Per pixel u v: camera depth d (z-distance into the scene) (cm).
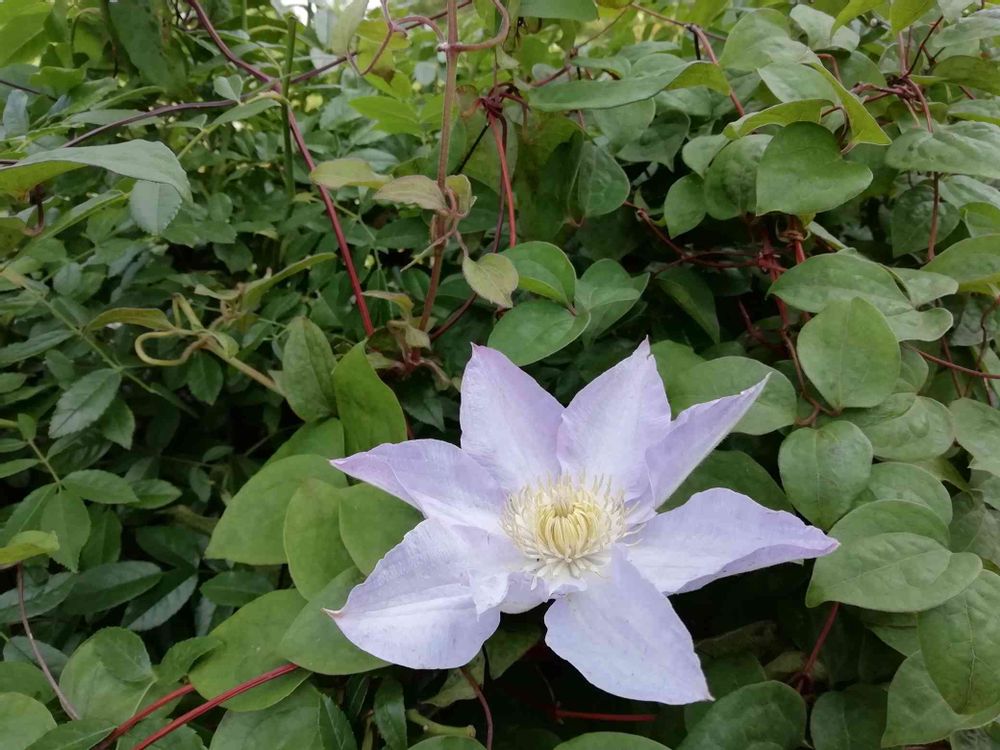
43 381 37
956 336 32
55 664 28
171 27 39
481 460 26
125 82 44
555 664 31
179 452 39
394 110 38
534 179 36
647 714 27
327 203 34
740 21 34
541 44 36
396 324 31
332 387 31
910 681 23
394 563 22
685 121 36
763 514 22
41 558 30
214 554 27
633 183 38
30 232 30
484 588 22
